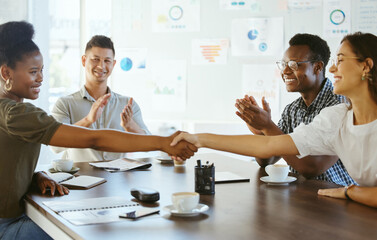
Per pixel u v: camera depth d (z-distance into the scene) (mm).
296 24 3598
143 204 1621
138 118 3184
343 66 1701
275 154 1902
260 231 1300
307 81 2418
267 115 2234
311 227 1332
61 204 1629
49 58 3783
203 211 1500
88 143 1866
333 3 3533
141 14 3789
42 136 1800
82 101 3084
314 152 1873
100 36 3100
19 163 1841
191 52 3746
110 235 1278
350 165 1793
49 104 3805
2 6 3650
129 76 3850
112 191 1841
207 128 3834
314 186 1912
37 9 3730
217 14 3688
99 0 3867
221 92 3738
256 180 2045
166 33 3766
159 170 2293
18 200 1848
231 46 3693
